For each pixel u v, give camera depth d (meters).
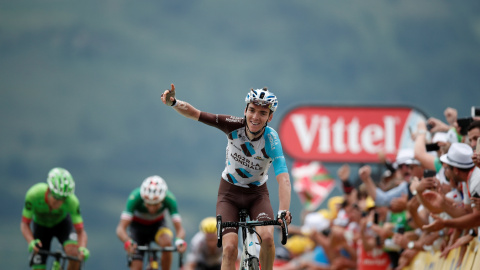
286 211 14.84
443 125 20.81
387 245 23.08
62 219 23.66
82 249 22.05
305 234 28.31
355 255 26.89
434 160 19.52
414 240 20.91
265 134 15.95
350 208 25.91
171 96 15.61
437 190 17.67
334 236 27.09
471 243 16.75
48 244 23.86
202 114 15.96
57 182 21.77
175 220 24.20
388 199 22.44
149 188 23.03
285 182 15.52
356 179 28.95
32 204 22.45
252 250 15.07
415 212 19.30
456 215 16.69
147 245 24.97
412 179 21.44
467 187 16.61
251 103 15.63
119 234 23.69
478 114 18.73
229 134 16.05
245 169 16.19
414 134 20.78
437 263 19.47
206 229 28.33
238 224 14.88
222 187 16.64
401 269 21.31
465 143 18.22
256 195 16.47
